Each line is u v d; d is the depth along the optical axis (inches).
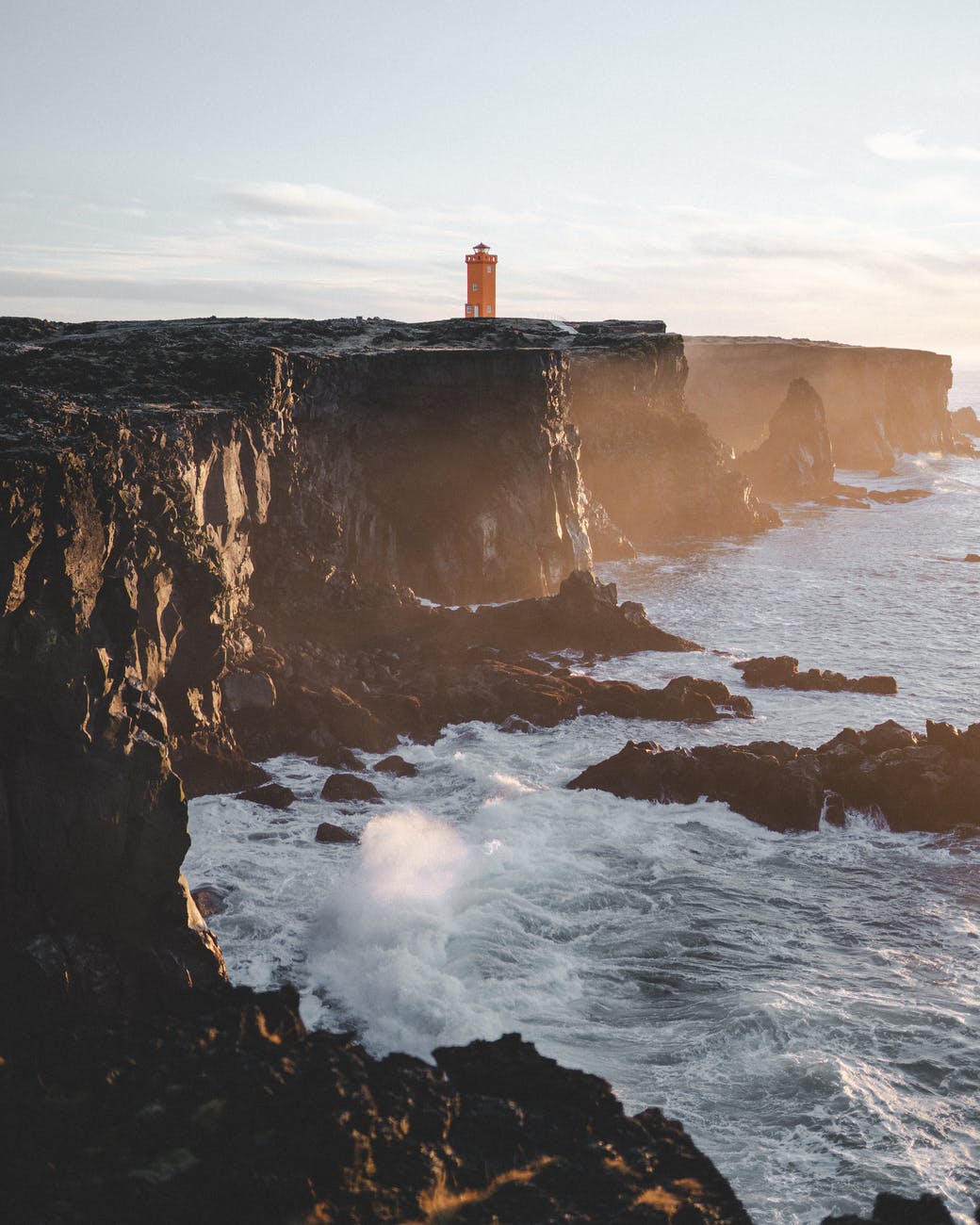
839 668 2420.0
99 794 1058.7
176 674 1670.8
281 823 1552.7
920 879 1408.7
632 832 1520.7
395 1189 700.0
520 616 2474.2
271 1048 824.9
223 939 1237.7
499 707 2006.6
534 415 3036.4
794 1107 963.3
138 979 1058.7
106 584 1157.1
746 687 2241.6
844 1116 950.4
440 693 2030.0
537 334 4675.2
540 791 1662.2
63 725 1055.6
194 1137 722.2
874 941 1256.2
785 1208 844.6
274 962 1202.6
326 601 2337.6
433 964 1185.4
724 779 1606.8
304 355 2637.8
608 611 2490.2
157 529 1648.6
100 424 1627.7
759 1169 887.7
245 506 2134.6
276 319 4099.4
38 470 1112.8
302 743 1817.2
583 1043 1055.6
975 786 1541.6
